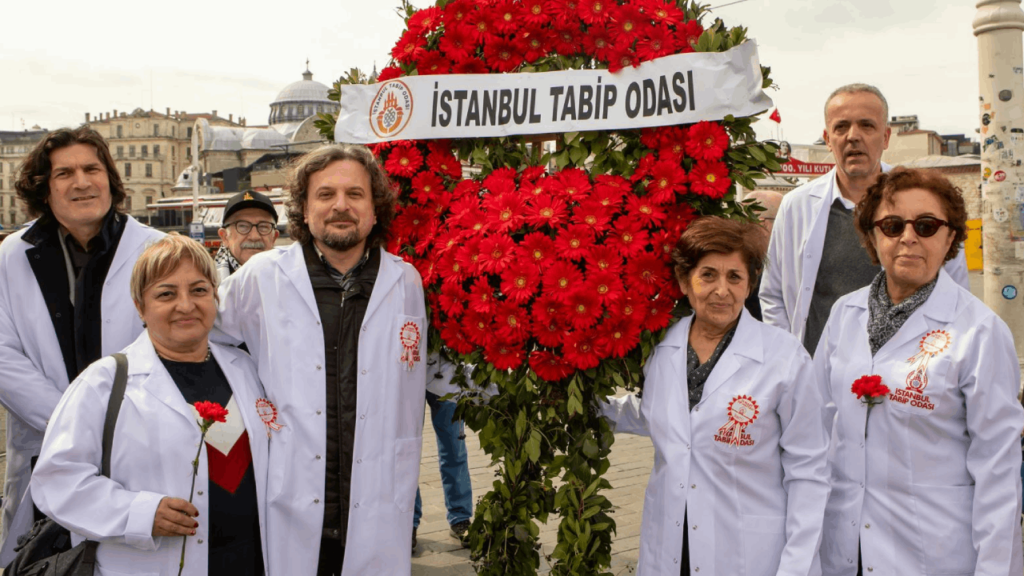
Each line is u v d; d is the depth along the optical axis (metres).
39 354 3.09
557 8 3.01
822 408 2.58
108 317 3.08
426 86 3.15
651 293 2.78
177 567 2.38
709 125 2.83
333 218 2.77
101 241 3.11
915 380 2.42
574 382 2.80
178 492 2.39
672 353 2.72
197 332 2.53
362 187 2.81
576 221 2.84
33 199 3.06
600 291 2.76
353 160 2.83
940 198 2.44
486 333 2.88
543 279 2.80
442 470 4.62
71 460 2.32
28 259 3.11
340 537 2.75
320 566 2.80
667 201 2.84
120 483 2.38
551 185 2.92
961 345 2.38
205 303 2.54
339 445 2.76
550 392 2.90
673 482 2.58
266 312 2.83
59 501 2.29
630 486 5.52
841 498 2.57
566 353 2.77
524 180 3.00
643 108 2.92
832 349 2.73
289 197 2.95
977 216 29.27
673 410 2.63
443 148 3.21
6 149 101.75
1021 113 7.10
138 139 109.50
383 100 3.26
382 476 2.79
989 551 2.27
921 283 2.51
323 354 2.79
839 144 3.43
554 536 4.64
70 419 2.37
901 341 2.50
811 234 3.52
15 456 3.36
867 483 2.52
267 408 2.70
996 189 7.26
